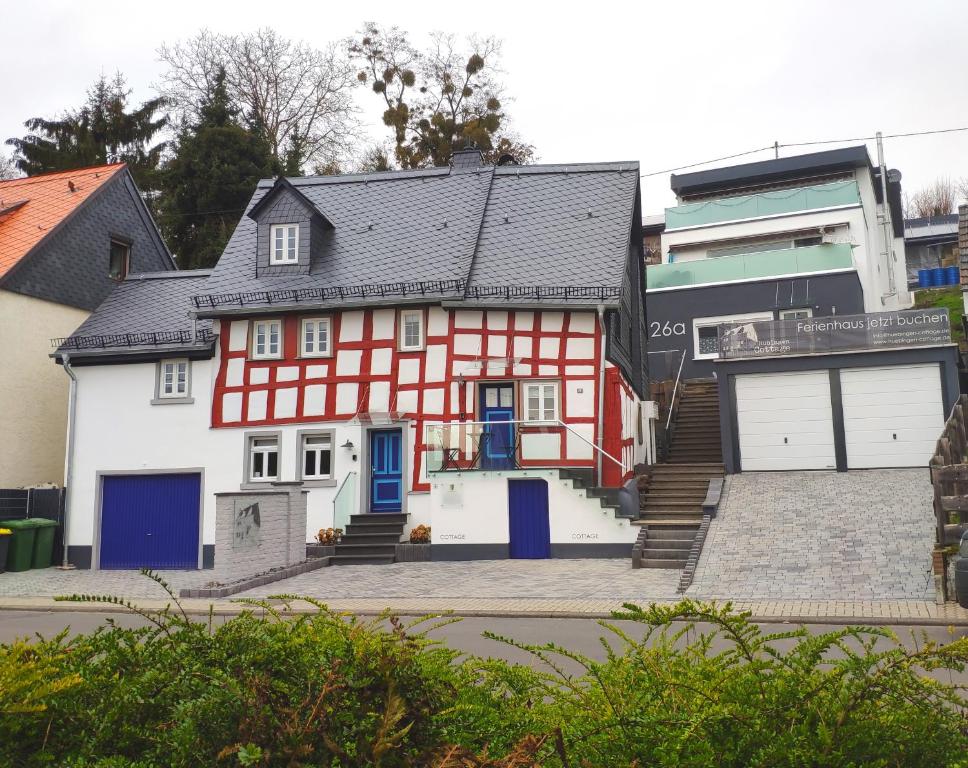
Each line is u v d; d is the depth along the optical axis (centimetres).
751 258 3272
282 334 2311
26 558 2231
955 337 3409
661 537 1884
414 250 2377
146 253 2956
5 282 2425
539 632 1159
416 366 2216
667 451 2653
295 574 1859
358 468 2212
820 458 2334
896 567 1502
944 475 1423
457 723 324
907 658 303
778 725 297
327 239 2480
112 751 318
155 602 1554
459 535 2020
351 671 314
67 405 2597
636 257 2738
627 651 375
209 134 3722
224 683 309
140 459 2330
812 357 2356
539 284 2191
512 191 2533
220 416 2308
